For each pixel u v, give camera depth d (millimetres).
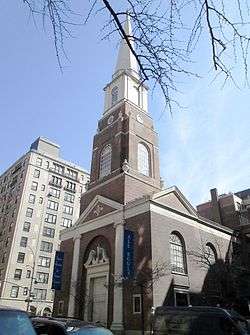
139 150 40125
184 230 32469
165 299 26938
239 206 53156
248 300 30891
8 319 5324
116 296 28359
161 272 27469
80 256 35281
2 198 74938
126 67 47219
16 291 58219
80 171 79938
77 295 33000
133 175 36312
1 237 66375
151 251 27734
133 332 25750
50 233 67625
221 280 31672
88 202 39094
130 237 29484
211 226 36750
